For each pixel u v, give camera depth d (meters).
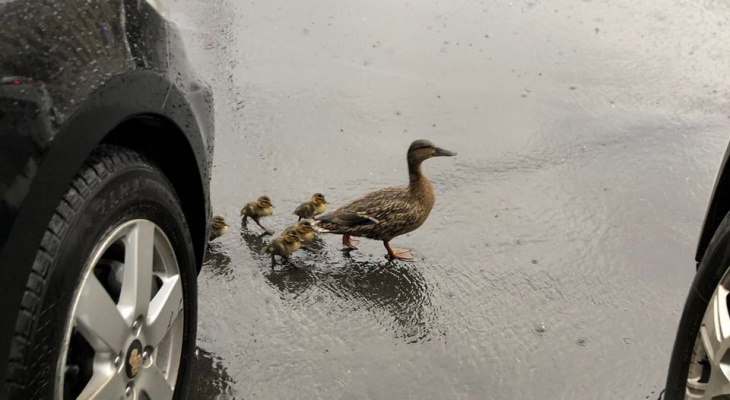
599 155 6.22
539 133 6.50
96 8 2.97
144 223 3.12
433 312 4.62
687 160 6.17
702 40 7.93
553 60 7.58
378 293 4.78
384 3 8.55
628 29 8.12
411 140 6.38
